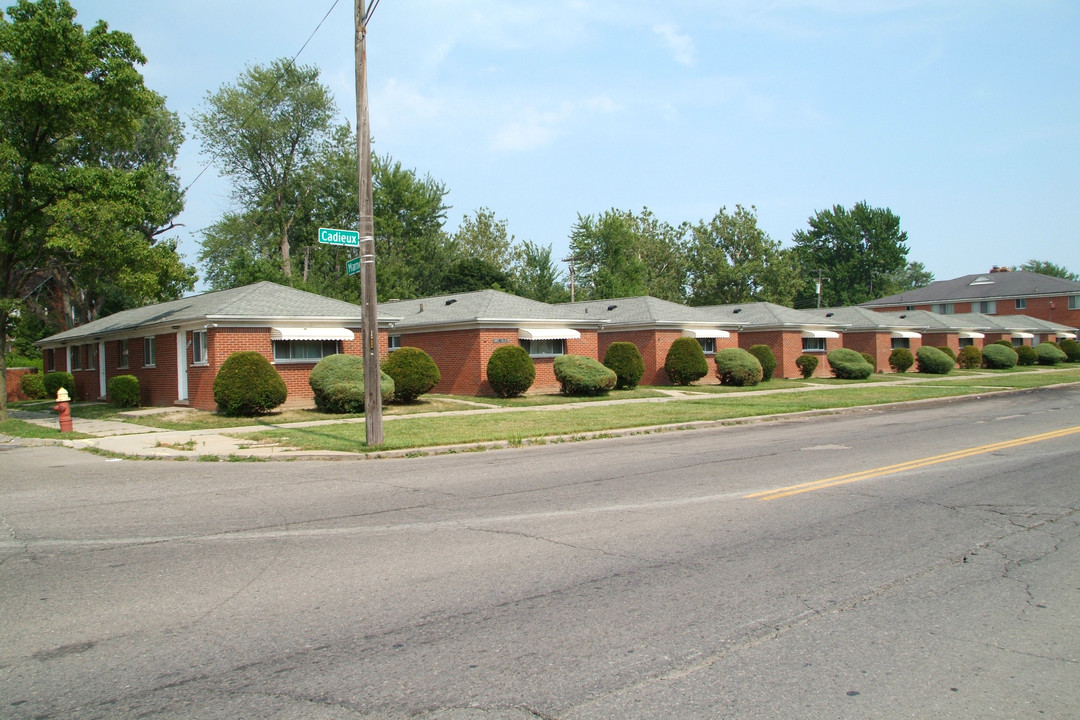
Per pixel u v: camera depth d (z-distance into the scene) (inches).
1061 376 1578.5
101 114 894.4
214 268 1930.4
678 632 189.3
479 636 187.6
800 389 1231.5
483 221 2992.1
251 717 148.3
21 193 848.3
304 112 1905.8
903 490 368.8
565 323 1210.0
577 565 247.1
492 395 1104.2
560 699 154.0
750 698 154.2
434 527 304.3
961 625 193.9
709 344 1459.2
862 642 183.0
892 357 1749.5
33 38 815.1
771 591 220.1
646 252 2979.8
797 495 358.9
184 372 975.6
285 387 855.7
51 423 866.1
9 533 307.0
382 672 167.6
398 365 947.3
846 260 3757.4
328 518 326.0
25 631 195.9
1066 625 194.1
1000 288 2910.9
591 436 652.7
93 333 1175.6
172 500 375.2
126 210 864.3
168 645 185.0
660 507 335.9
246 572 245.4
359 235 567.8
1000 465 441.4
